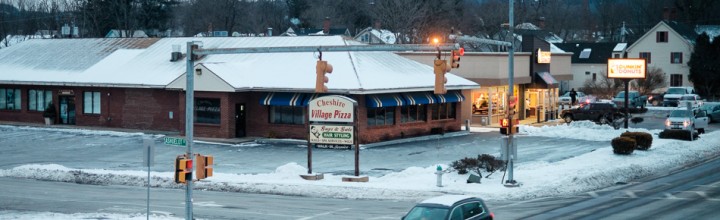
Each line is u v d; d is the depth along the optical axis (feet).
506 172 118.42
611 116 207.10
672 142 161.27
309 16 438.81
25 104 211.20
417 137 175.52
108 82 192.95
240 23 427.33
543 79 220.43
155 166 136.46
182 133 177.37
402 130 171.83
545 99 224.74
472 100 207.21
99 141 172.76
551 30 459.73
